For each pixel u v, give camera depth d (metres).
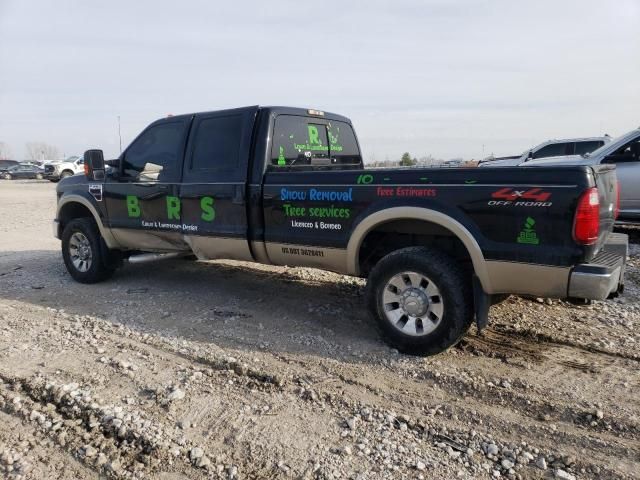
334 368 3.90
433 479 2.64
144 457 2.84
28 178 39.44
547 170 3.48
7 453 2.88
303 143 5.48
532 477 2.67
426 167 4.04
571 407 3.28
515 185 3.58
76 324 4.90
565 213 3.43
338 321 4.94
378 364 3.97
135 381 3.69
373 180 4.15
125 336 4.59
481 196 3.71
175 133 5.57
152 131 5.79
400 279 4.11
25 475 2.71
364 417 3.21
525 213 3.56
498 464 2.78
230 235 5.07
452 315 3.85
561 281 3.53
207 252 5.40
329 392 3.53
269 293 5.95
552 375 3.73
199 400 3.42
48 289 6.31
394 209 4.02
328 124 5.95
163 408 3.32
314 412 3.28
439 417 3.23
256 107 5.03
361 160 6.62
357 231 4.24
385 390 3.57
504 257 3.66
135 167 5.89
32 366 3.96
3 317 5.18
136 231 5.97
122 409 3.30
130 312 5.29
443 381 3.67
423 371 3.82
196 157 5.34
